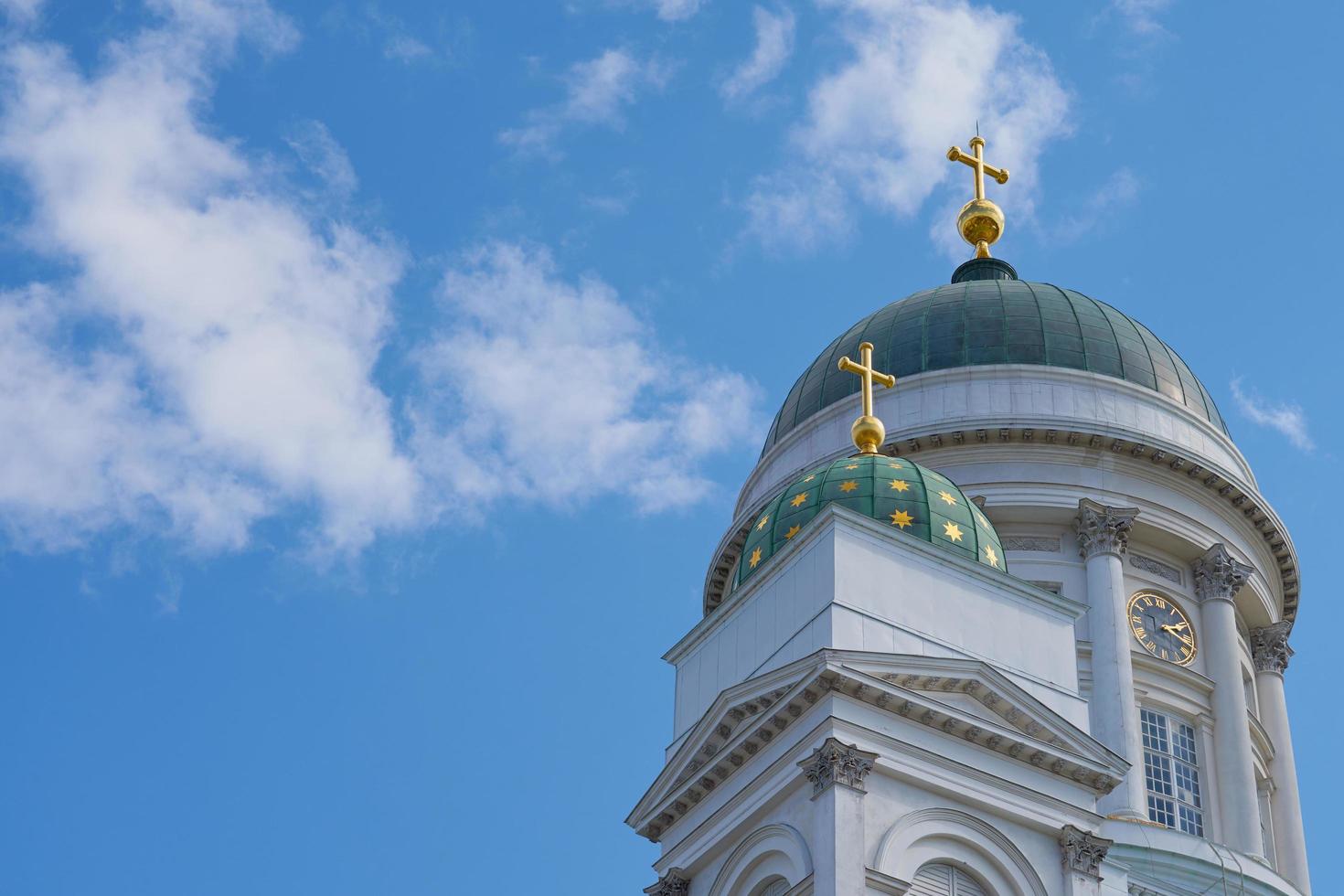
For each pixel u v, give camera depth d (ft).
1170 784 256.93
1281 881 246.27
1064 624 208.33
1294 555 284.61
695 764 203.10
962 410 278.87
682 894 199.31
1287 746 273.95
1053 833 193.26
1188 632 269.64
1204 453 281.13
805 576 202.59
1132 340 292.81
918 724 192.24
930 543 204.54
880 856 183.11
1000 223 328.49
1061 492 270.87
